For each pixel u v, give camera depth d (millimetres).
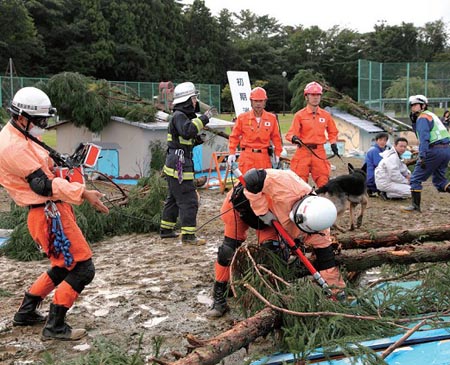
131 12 64438
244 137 8141
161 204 7809
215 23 75312
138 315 4500
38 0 60094
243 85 11641
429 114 8789
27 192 3824
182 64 71375
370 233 4754
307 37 78812
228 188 11359
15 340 4035
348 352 3186
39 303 4352
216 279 4375
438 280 4195
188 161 6875
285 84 72875
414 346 3525
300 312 3551
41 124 3840
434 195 10914
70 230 3924
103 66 62156
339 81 78375
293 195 3785
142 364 3172
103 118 12023
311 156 8172
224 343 3133
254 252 4160
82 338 4043
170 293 5039
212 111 6918
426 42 81500
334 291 3896
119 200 8102
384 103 28172
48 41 60344
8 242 6574
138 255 6469
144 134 11992
